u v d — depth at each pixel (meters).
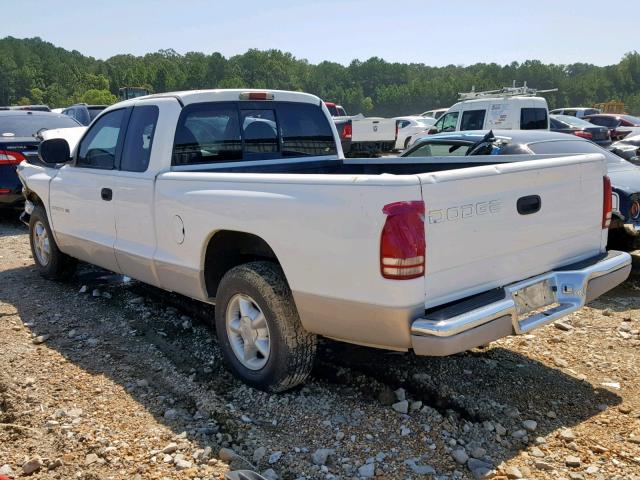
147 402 3.91
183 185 4.28
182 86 164.75
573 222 3.97
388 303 3.15
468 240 3.33
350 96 161.00
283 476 3.15
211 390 4.04
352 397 3.91
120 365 4.44
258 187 3.74
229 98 4.93
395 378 4.14
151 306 5.64
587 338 4.88
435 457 3.29
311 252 3.44
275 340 3.77
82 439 3.47
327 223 3.33
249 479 3.00
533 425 3.56
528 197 3.63
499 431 3.51
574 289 3.78
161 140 4.62
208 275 4.33
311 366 3.87
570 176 3.91
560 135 7.31
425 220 3.13
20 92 151.75
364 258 3.20
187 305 5.64
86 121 19.09
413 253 3.09
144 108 4.89
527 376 4.19
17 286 6.38
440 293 3.26
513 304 3.38
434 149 7.76
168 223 4.45
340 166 5.71
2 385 4.11
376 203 3.13
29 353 4.64
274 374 3.83
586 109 31.44
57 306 5.71
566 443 3.41
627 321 5.25
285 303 3.74
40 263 6.60
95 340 4.88
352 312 3.34
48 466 3.25
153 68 166.38
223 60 174.25
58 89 153.00
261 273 3.81
